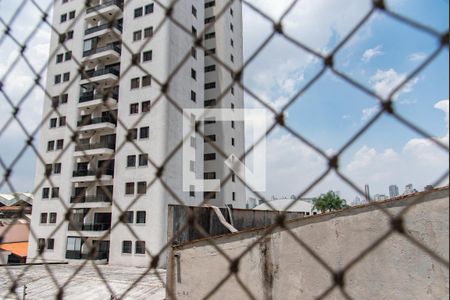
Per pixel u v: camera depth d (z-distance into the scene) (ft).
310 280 13.15
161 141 60.13
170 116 62.18
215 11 89.40
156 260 4.62
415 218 11.25
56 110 6.17
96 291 33.17
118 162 63.10
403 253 11.37
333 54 3.53
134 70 65.67
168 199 59.11
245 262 14.73
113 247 59.47
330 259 12.89
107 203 62.13
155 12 66.64
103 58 69.36
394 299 11.34
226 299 14.66
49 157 69.10
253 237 14.78
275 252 14.21
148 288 32.22
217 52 87.30
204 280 15.42
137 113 63.67
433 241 10.84
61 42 6.34
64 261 62.13
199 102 73.36
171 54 64.80
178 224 17.54
